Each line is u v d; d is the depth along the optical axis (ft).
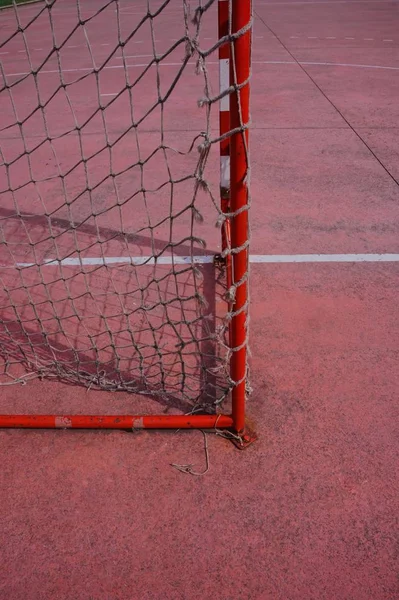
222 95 5.84
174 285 12.15
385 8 52.85
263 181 17.49
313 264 12.96
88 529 7.31
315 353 10.17
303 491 7.68
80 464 8.21
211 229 14.56
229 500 7.60
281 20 48.60
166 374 9.77
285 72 30.81
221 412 8.87
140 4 64.54
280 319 11.10
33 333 10.81
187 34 6.22
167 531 7.24
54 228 15.01
